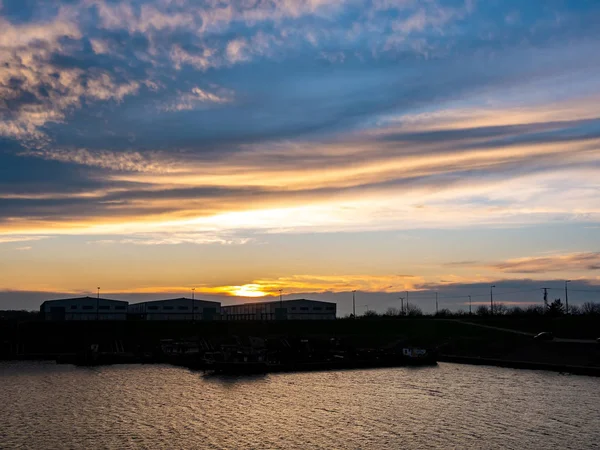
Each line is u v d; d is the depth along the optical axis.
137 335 173.75
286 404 87.25
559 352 133.00
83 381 111.50
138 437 68.00
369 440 66.31
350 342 178.38
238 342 171.88
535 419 75.75
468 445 64.19
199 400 90.88
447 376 117.19
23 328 166.75
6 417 78.50
